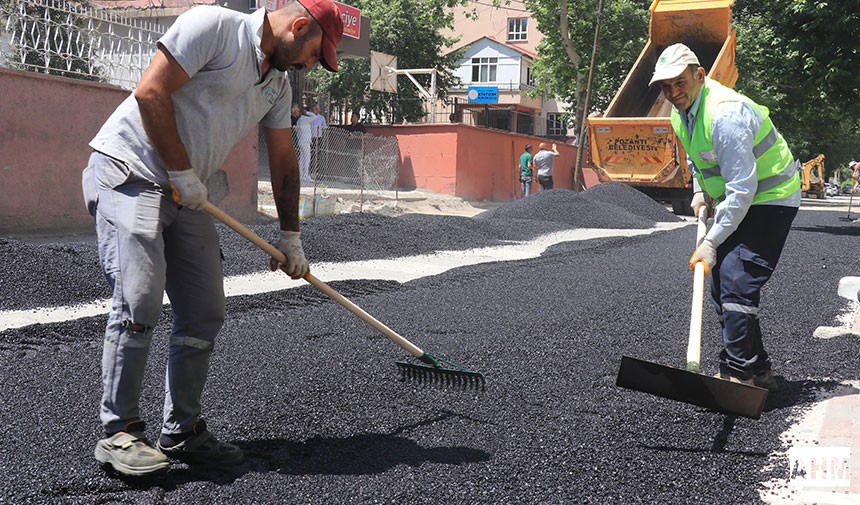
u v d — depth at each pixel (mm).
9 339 5227
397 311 6398
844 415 3930
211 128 3000
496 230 13711
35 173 10852
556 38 30469
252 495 2951
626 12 29500
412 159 23094
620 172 18141
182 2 18859
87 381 4312
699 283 3879
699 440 3674
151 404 3891
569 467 3307
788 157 4086
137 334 2986
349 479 3125
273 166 3373
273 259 3334
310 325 5762
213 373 4430
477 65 48312
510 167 25953
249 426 3635
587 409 4059
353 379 4395
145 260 2947
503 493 3049
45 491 2902
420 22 34062
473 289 7520
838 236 13312
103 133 3027
